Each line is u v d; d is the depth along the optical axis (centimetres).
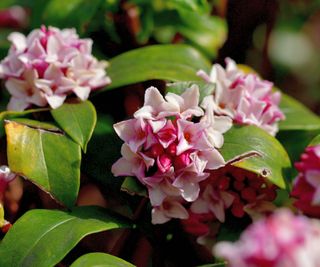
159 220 33
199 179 32
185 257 36
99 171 35
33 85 36
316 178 30
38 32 36
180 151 31
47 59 35
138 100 40
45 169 33
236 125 34
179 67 38
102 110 39
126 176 33
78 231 31
